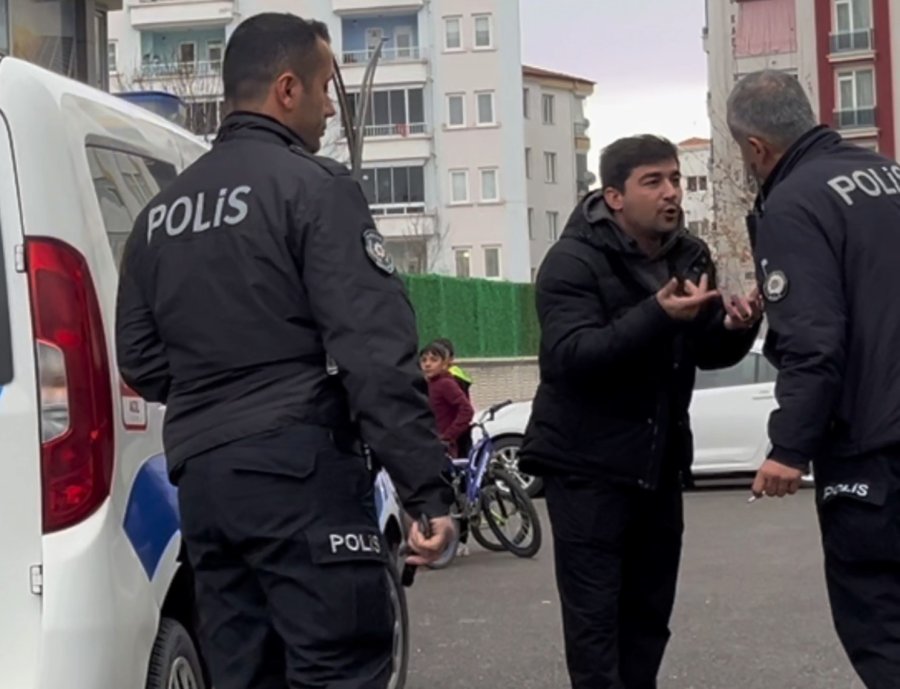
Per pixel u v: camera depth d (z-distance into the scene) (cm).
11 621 404
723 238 4472
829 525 449
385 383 364
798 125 457
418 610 958
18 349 412
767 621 867
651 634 542
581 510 515
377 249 377
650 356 509
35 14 1390
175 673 462
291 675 374
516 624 895
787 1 5634
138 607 429
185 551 463
